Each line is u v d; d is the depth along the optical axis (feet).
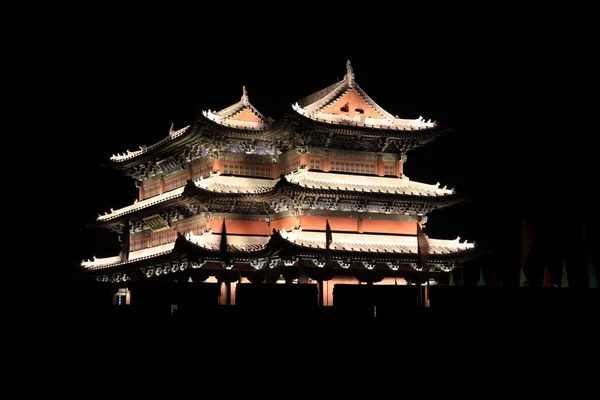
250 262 267.39
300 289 199.31
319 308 199.31
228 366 183.21
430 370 189.06
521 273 274.77
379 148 283.59
